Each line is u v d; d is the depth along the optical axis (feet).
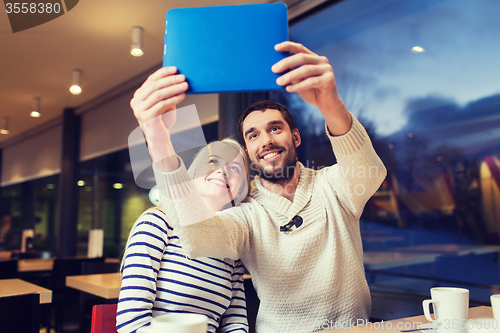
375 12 6.69
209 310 2.85
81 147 14.30
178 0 7.27
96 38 8.74
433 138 5.83
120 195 12.73
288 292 2.98
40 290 5.10
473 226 5.39
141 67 10.37
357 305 3.07
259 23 2.04
